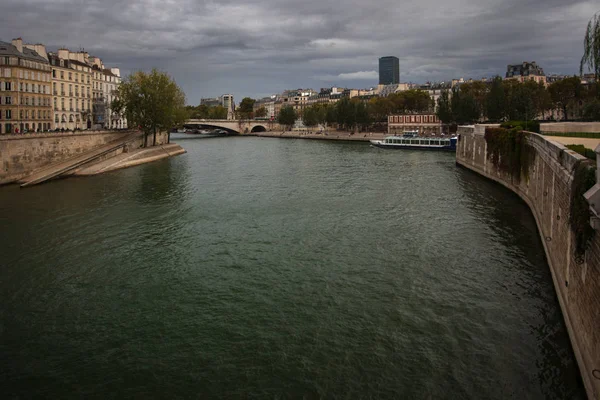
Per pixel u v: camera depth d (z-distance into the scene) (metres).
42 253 35.03
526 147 49.19
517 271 30.81
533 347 21.92
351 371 20.41
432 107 193.38
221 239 38.38
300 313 25.52
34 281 30.05
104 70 130.12
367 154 112.25
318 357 21.44
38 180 64.19
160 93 100.81
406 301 26.73
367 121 177.88
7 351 22.25
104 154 82.00
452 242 36.97
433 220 43.75
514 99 110.19
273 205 50.81
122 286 29.28
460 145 86.31
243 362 21.16
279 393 19.12
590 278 18.67
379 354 21.58
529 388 19.17
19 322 24.91
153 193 57.59
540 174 39.94
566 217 25.06
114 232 40.25
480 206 49.25
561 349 21.72
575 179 22.34
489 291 27.86
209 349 22.20
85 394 19.27
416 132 146.62
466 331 23.41
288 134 194.50
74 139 79.31
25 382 20.00
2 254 34.78
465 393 18.97
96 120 118.50
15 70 86.56
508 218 43.84
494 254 34.03
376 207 49.62
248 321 24.72
